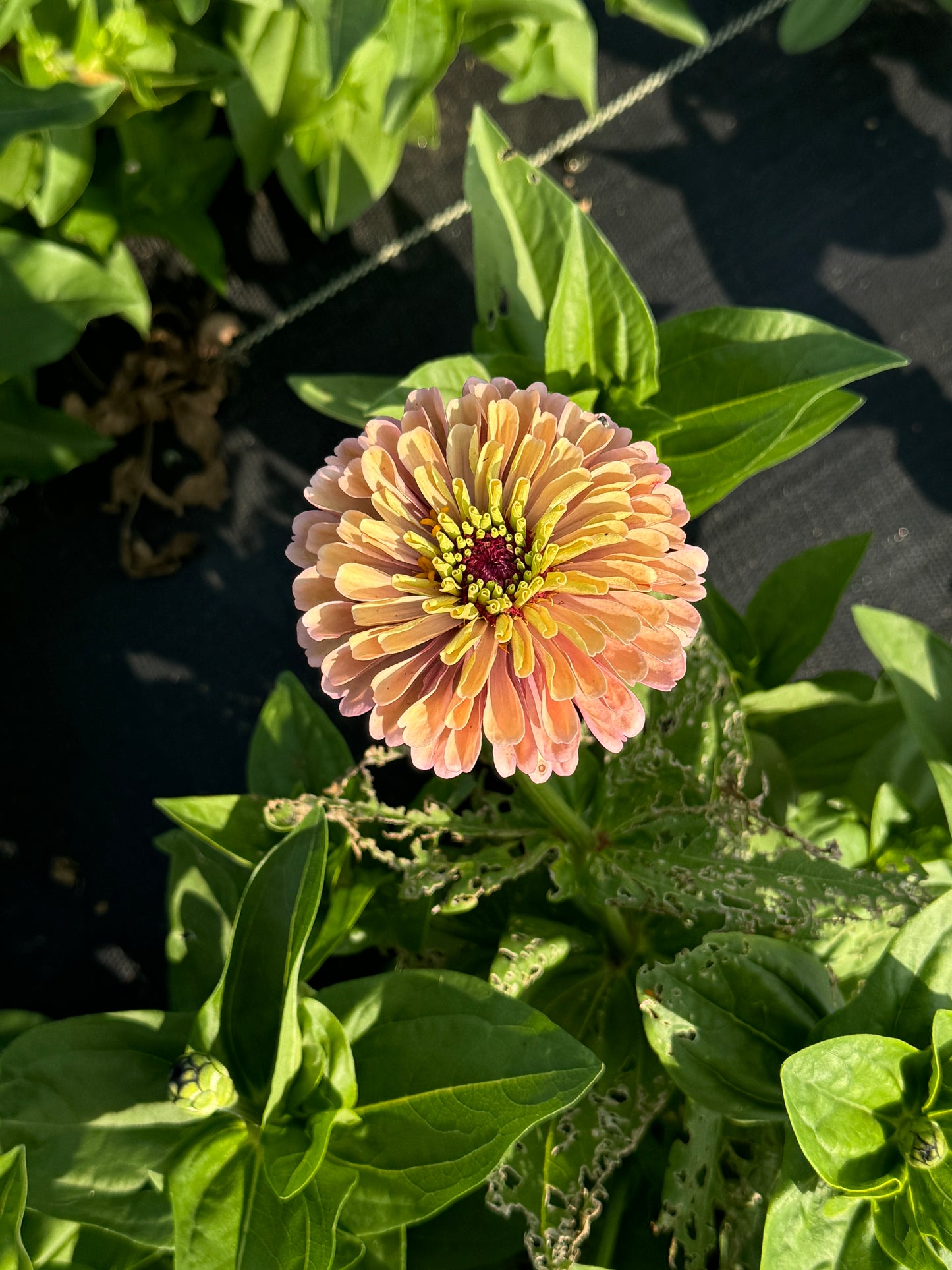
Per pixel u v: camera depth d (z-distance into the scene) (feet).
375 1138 0.82
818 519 1.50
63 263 1.16
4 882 1.43
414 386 0.95
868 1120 0.79
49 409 1.38
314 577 0.71
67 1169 0.83
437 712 0.68
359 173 1.38
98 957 1.43
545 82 1.37
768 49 1.52
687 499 0.99
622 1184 1.01
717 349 1.00
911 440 1.50
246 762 1.46
